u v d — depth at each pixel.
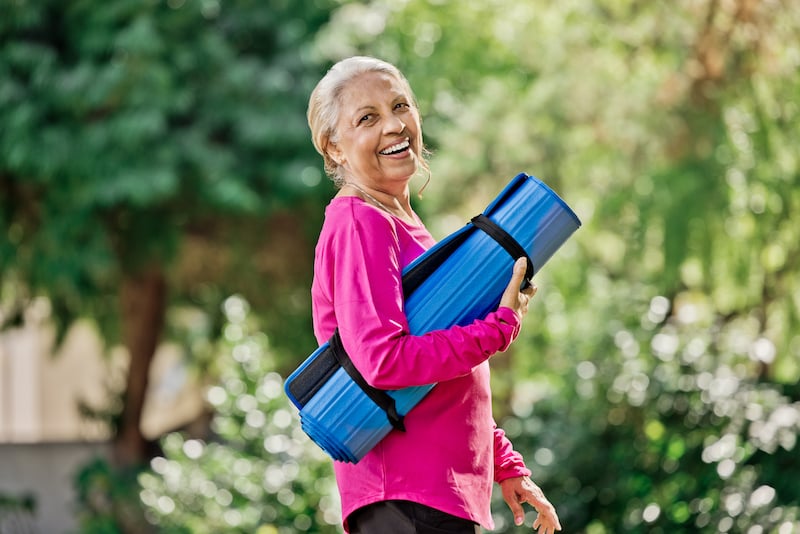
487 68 12.13
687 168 9.60
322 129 3.34
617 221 10.91
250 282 13.93
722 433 7.31
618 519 7.91
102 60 11.76
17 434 23.53
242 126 11.96
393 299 3.08
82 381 23.12
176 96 11.57
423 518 3.15
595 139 10.09
